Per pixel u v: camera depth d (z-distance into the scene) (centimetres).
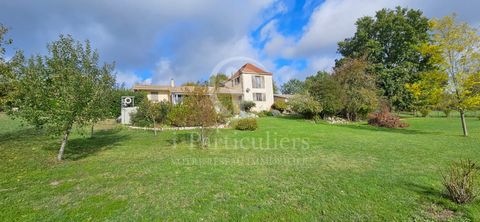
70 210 394
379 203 411
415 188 477
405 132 1576
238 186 504
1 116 1903
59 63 717
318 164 687
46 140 1062
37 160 730
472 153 819
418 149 904
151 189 488
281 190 479
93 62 804
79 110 711
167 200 433
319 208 397
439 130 1717
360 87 2542
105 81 840
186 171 620
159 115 1747
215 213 383
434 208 388
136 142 1107
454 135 1366
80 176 577
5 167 645
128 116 1950
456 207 385
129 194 461
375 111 2550
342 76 2584
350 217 366
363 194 452
